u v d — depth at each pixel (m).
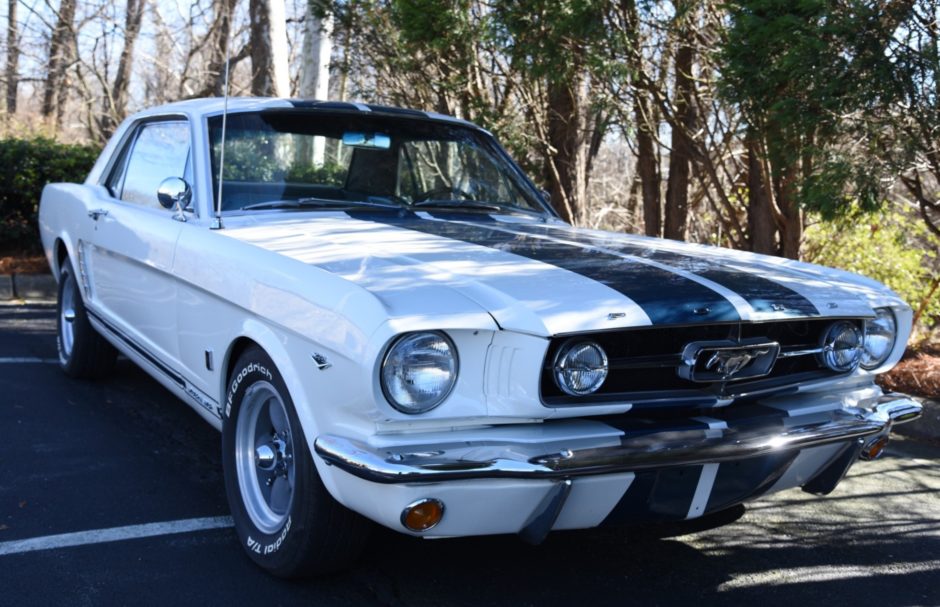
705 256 3.62
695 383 2.99
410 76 8.65
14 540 3.49
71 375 5.76
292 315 2.96
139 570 3.28
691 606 3.20
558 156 8.73
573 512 2.79
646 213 8.04
